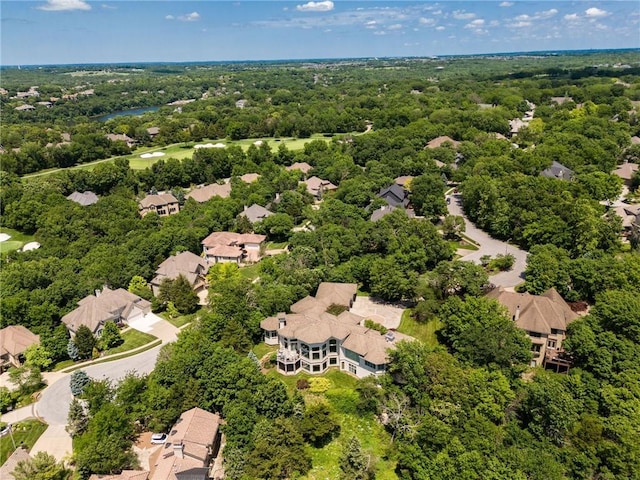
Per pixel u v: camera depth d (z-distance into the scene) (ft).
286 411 196.34
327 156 545.85
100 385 203.31
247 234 385.29
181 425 188.44
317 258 321.73
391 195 426.92
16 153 556.10
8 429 202.28
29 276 295.28
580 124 577.84
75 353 250.16
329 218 384.88
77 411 196.54
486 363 213.25
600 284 266.36
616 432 176.96
